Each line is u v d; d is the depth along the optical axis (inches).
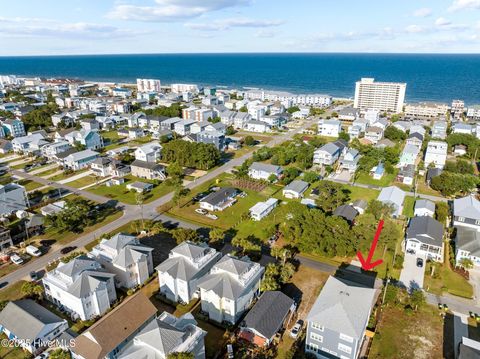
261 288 2199.8
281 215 3063.5
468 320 2053.4
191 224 3186.5
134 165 4377.5
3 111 7465.6
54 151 4972.9
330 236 2632.9
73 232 3034.0
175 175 4188.0
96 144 5492.1
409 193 3860.7
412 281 2391.7
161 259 2620.6
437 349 1852.9
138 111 7805.1
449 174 3907.5
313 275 2456.9
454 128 6284.5
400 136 5949.8
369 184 4119.1
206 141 5354.3
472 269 2527.1
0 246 2746.1
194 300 2220.7
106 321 1740.9
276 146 5442.9
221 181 4229.8
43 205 3543.3
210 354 1825.8
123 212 3417.8
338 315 1711.4
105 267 2352.4
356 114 7544.3
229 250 2736.2
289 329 1987.0
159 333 1565.0
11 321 1907.0
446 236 2962.6
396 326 2011.6
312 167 4717.0
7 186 3405.5
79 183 4158.5
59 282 2092.8
